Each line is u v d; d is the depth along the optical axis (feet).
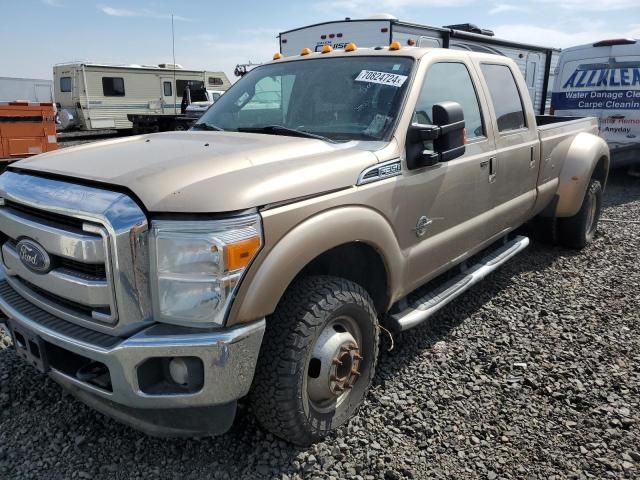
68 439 9.35
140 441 9.30
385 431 9.62
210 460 8.88
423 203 10.87
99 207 7.40
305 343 8.35
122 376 7.47
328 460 8.84
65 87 78.74
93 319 7.90
